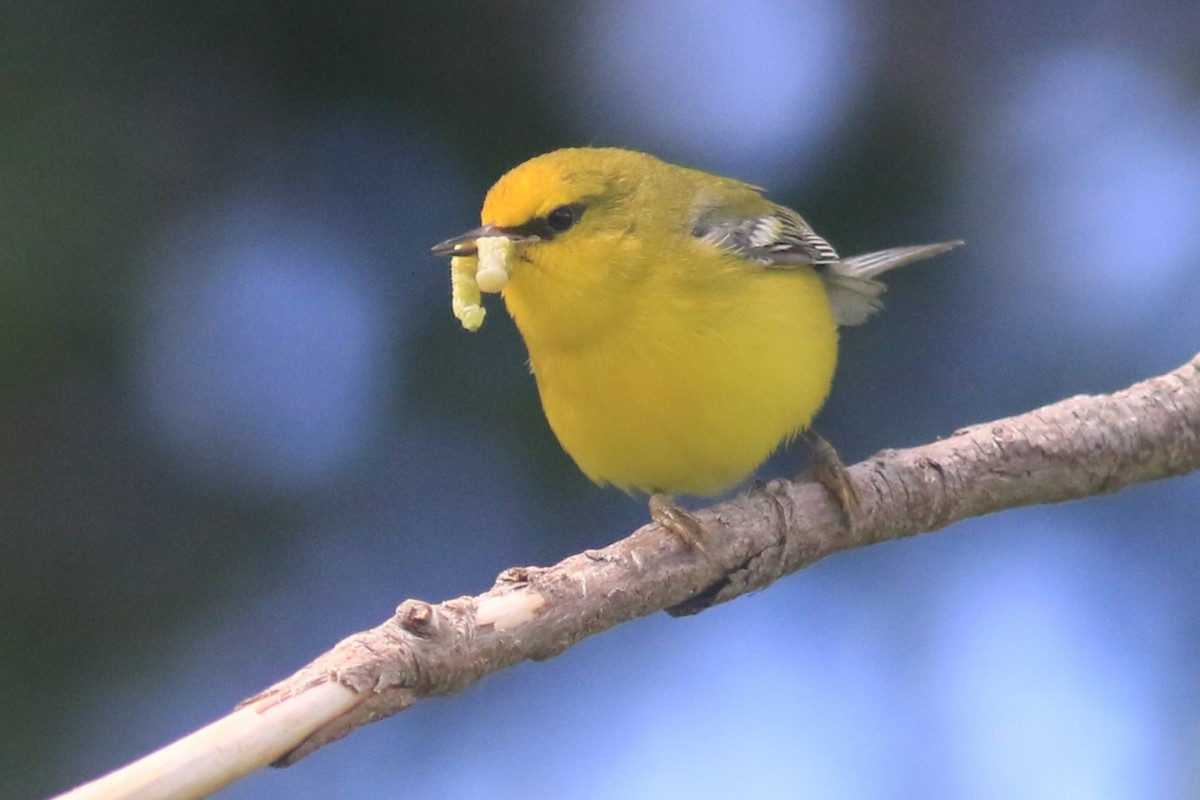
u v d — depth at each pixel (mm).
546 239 8797
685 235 8969
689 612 8273
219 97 10438
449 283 10680
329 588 10477
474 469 10594
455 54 10602
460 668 6648
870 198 10922
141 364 10219
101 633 10094
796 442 9461
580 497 10617
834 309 10828
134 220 10164
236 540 10383
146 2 10070
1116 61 10953
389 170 10766
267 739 5934
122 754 9867
